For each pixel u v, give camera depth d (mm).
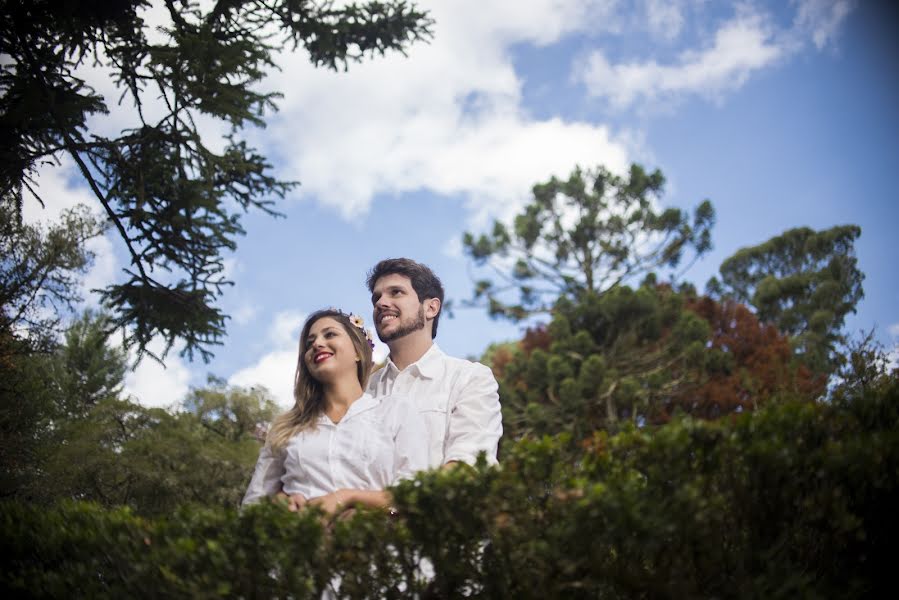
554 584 2393
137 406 13727
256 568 2459
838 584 2443
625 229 23812
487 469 2422
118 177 7219
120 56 6824
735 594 2348
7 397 11367
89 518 3000
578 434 17562
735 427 2418
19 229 11141
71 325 15516
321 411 3268
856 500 2467
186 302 7289
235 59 6793
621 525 2236
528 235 23938
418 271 3709
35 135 6770
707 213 23828
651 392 18484
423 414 3381
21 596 2920
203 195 7078
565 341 20141
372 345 3582
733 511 2406
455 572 2479
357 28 7996
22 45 6637
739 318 21266
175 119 7129
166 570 2484
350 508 2816
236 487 13391
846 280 30266
